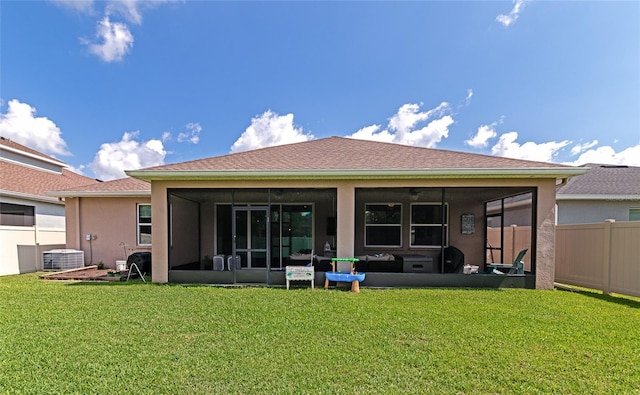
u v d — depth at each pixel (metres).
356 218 10.85
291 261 10.68
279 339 4.18
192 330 4.50
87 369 3.35
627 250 6.80
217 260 9.95
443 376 3.25
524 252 8.17
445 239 10.68
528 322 4.92
